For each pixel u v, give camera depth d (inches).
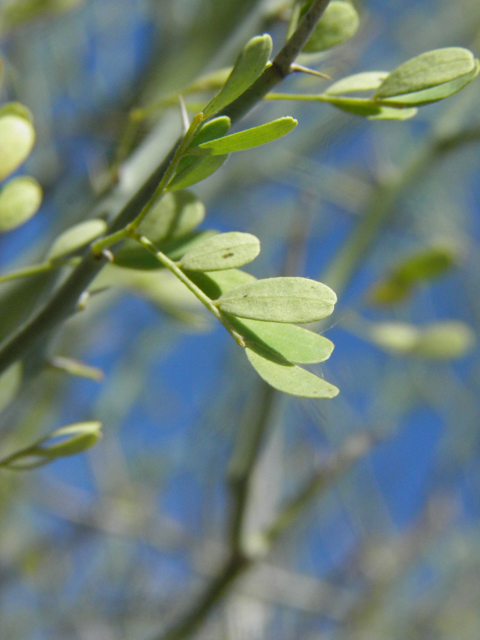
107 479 15.8
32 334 4.4
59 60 14.8
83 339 14.6
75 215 8.6
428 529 16.1
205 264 4.0
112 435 16.3
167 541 14.1
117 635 16.7
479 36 13.4
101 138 11.6
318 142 15.2
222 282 4.2
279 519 8.4
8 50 12.2
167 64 11.1
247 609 12.1
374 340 7.6
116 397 16.7
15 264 8.7
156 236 4.5
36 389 14.5
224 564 8.3
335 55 10.0
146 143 7.0
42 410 14.9
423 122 16.6
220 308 4.0
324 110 15.5
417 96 4.3
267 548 8.3
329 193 15.3
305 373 3.9
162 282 6.0
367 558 16.0
